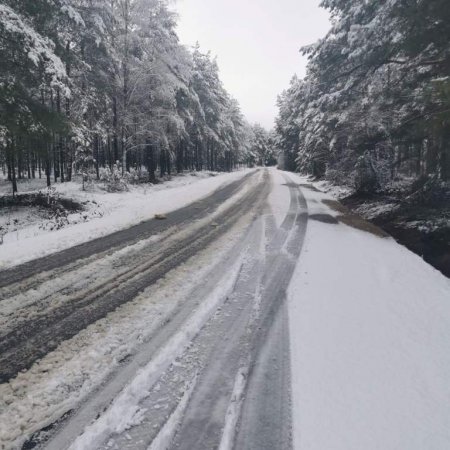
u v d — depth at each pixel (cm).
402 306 448
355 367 319
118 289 490
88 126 2006
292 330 387
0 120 1037
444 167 951
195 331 384
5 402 271
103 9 1719
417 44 833
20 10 1115
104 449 232
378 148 1459
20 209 1290
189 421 258
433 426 250
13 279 518
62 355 333
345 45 1188
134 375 307
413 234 853
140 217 1015
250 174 3600
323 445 234
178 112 2541
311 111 2778
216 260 628
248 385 298
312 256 664
